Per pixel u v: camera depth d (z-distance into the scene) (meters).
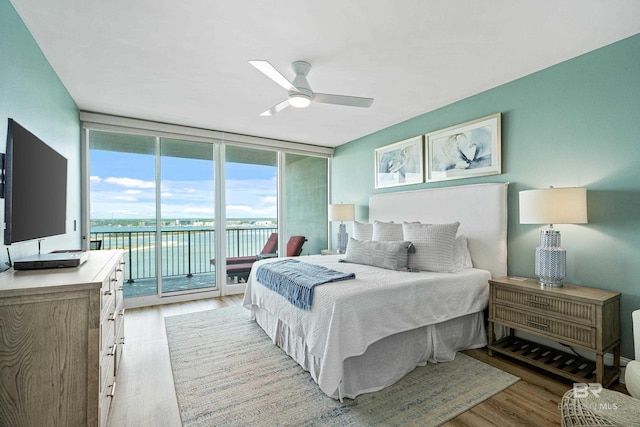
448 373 2.26
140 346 2.74
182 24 1.96
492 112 3.02
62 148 2.78
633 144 2.15
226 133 4.49
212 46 2.22
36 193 1.72
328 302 1.99
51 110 2.46
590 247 2.36
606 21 1.96
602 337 1.95
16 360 1.23
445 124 3.49
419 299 2.31
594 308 1.98
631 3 1.77
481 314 2.75
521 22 1.96
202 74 2.65
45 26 1.96
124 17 1.88
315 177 5.50
